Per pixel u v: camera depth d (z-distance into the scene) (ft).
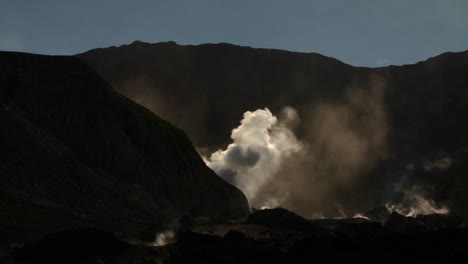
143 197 329.72
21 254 197.88
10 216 246.27
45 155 311.47
